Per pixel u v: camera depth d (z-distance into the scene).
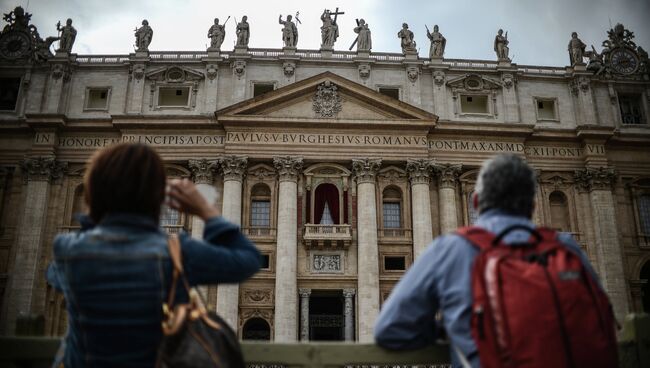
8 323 39.28
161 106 45.84
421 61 47.50
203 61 46.72
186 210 4.05
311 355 4.68
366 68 47.22
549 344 3.15
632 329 5.21
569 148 46.72
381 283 41.97
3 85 47.00
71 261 3.35
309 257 42.16
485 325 3.42
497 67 48.06
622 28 51.16
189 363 3.28
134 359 3.28
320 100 44.75
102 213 3.68
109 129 44.38
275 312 39.91
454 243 4.01
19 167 44.09
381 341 4.15
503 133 45.47
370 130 44.41
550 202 46.41
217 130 44.47
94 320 3.26
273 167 44.03
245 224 42.81
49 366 4.62
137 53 46.50
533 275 3.36
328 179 44.16
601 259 43.50
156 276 3.36
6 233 42.59
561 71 49.31
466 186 45.12
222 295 39.56
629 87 49.62
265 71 46.97
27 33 47.00
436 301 4.09
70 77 46.41
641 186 46.81
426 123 43.84
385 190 45.06
